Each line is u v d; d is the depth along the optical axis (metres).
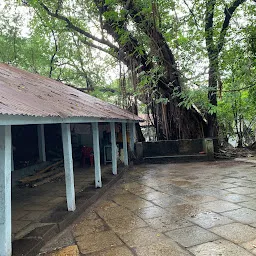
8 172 2.61
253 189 5.29
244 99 10.88
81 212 4.33
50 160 8.74
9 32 12.76
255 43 6.84
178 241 3.06
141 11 7.06
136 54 8.67
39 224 3.58
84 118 3.98
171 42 8.16
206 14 7.93
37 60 13.84
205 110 10.40
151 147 10.27
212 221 3.63
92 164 8.97
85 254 2.89
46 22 11.33
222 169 7.82
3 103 2.25
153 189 5.80
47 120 2.89
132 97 10.64
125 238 3.25
